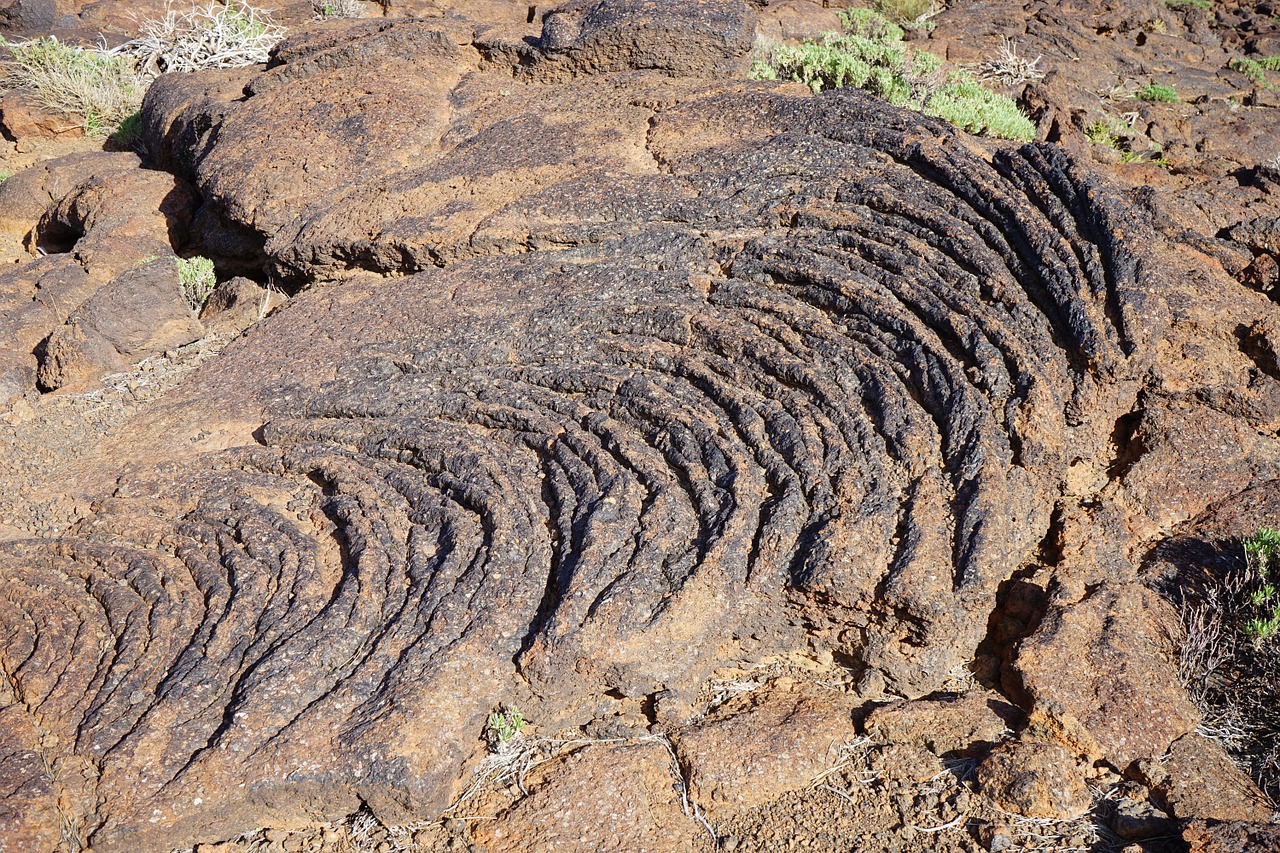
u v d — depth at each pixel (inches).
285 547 262.5
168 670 232.4
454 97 432.8
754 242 323.3
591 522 247.1
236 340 365.4
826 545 230.5
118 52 682.2
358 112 420.2
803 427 264.8
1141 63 705.6
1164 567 237.8
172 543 270.7
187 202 470.6
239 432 314.3
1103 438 269.0
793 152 347.9
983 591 226.5
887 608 222.8
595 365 300.2
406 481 277.4
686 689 225.1
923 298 287.7
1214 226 334.0
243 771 205.8
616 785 204.4
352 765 203.9
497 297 334.3
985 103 441.1
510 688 223.9
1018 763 194.4
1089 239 294.7
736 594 232.1
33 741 217.9
